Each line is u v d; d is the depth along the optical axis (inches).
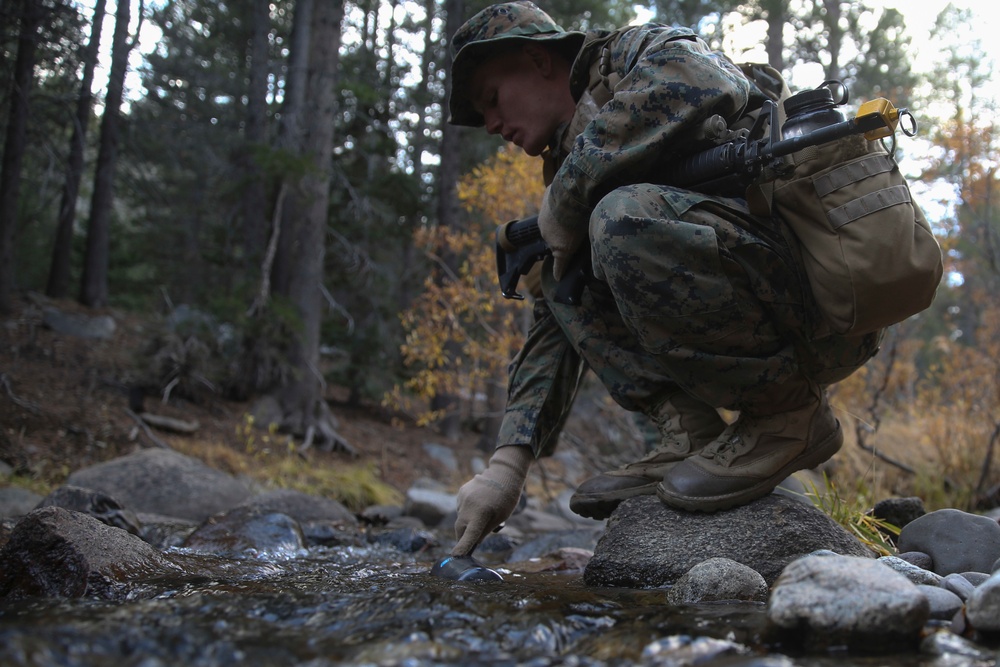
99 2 399.5
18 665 39.1
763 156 69.8
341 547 133.6
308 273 395.2
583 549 124.5
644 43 80.3
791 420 78.9
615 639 48.6
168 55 561.0
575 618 53.5
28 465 256.2
